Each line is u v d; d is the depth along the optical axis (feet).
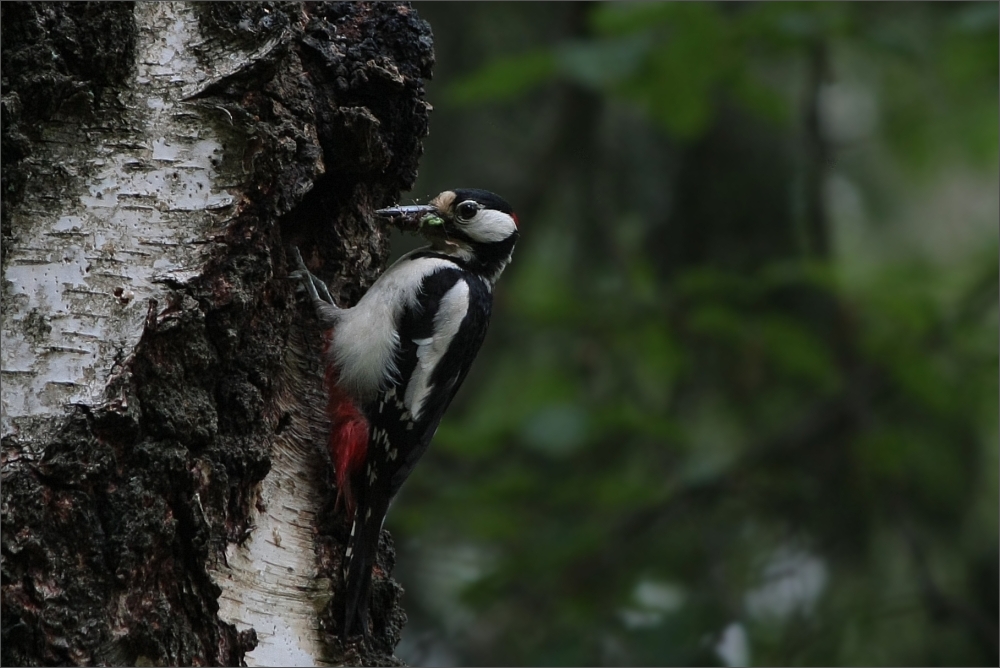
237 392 19.89
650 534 41.70
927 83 44.42
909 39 39.11
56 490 17.28
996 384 42.29
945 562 42.68
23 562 16.80
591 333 43.27
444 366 26.40
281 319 21.65
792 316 44.19
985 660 40.11
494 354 44.32
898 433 42.11
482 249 29.71
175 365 18.72
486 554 42.45
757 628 41.29
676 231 44.62
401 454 25.20
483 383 44.19
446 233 29.66
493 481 40.63
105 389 17.84
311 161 21.56
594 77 36.99
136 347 18.21
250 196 19.70
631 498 40.98
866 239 47.19
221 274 19.29
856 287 42.37
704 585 40.50
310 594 21.02
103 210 18.75
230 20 20.11
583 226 44.57
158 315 18.53
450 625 40.75
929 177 46.34
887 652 40.78
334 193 24.71
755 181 43.98
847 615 41.45
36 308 18.01
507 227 29.89
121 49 19.11
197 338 18.92
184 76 19.70
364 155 23.24
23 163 18.35
